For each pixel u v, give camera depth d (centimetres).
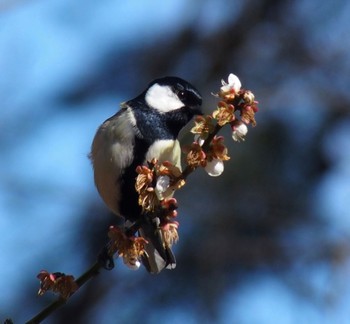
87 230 1289
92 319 1324
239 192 1227
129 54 1383
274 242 1244
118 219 1278
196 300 1231
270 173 1238
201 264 1234
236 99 564
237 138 566
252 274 1247
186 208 1228
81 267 1277
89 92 1345
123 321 1275
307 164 1259
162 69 1395
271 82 1395
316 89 1351
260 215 1241
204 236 1234
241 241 1238
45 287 577
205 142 570
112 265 636
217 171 573
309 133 1279
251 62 1414
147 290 1279
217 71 1412
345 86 1368
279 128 1256
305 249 1248
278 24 1428
